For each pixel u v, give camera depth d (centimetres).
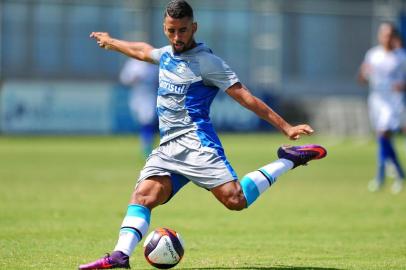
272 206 4447
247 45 11981
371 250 3020
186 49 2461
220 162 2447
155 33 11412
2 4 11069
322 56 12338
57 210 4125
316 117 11606
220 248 3044
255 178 2512
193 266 2630
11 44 11162
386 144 5378
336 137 11638
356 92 12481
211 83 2456
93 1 11275
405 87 5509
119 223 3694
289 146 2636
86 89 10488
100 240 3195
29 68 11250
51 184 5412
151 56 2592
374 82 5584
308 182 5866
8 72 11194
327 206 4462
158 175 2467
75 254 2855
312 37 12275
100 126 10544
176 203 4544
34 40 11238
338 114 11712
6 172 6256
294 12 12094
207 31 11856
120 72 11594
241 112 11194
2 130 10262
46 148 9006
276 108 11350
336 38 12356
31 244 3067
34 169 6544
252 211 4219
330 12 12206
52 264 2634
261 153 8431
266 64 11844
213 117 11088
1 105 10256
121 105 10581
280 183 5784
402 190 5375
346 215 4081
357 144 10575
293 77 12262
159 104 2506
